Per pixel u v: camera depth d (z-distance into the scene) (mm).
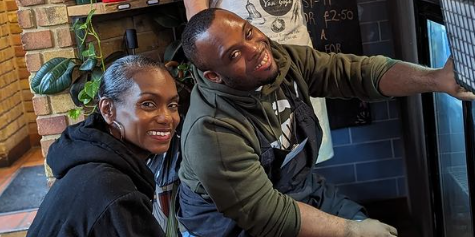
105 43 3037
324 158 2775
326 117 2752
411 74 1680
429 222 2904
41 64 2904
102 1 2854
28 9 2846
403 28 2945
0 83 4160
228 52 1589
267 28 2357
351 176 3518
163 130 1472
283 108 1802
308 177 2074
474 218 2141
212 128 1684
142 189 1490
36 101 2936
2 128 4133
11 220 3258
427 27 2434
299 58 1879
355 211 2125
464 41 1296
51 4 2844
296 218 1705
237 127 1689
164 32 3213
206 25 1602
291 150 1804
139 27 3133
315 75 1875
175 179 2357
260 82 1650
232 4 2332
